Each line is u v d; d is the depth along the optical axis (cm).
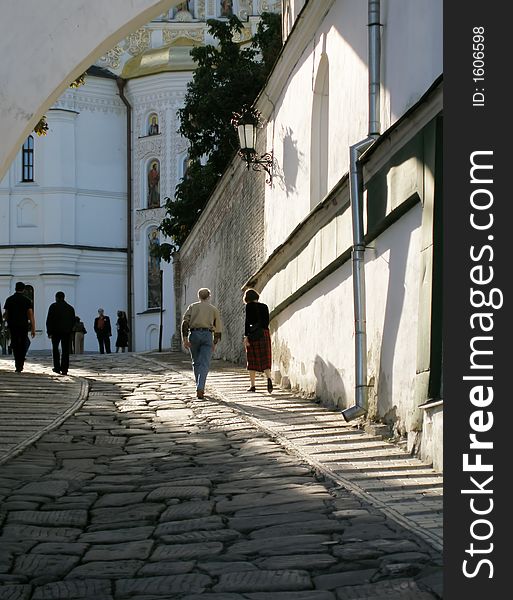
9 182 5841
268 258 1980
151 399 1700
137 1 1274
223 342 2928
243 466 1002
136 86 5859
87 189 5875
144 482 943
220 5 5919
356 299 1248
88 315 5816
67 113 5838
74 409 1545
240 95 3550
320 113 1692
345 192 1349
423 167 1024
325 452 1051
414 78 1134
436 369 987
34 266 5806
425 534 680
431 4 1071
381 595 558
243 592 578
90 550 696
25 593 597
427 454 974
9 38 1266
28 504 847
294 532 711
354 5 1395
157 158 5828
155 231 5806
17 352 2259
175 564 645
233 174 2650
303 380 1678
